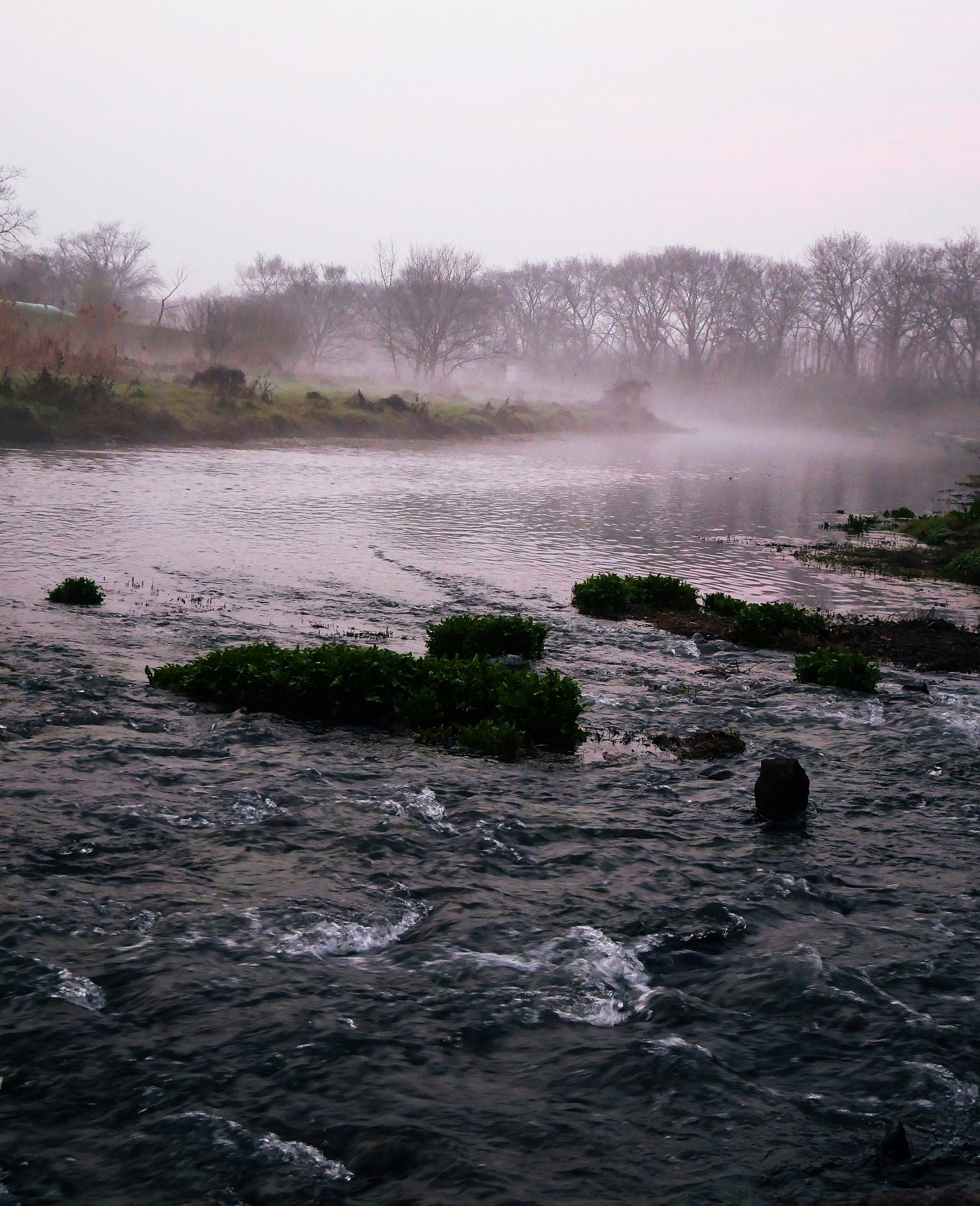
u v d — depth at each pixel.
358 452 51.84
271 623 15.33
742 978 5.37
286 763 8.74
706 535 29.94
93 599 15.81
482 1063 4.47
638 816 8.03
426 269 106.19
